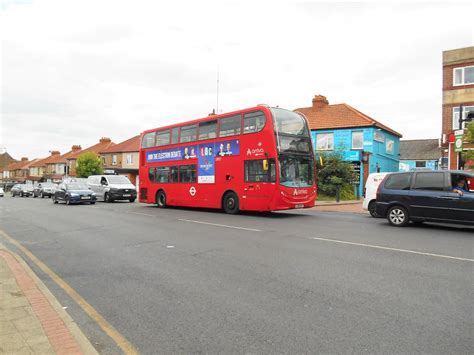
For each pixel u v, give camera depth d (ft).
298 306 15.12
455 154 79.05
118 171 165.17
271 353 11.28
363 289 17.15
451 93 86.17
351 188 93.50
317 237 31.45
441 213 35.12
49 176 229.04
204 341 12.19
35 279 18.74
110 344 12.12
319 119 109.09
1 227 41.63
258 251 25.84
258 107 49.03
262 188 47.67
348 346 11.62
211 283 18.51
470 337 12.13
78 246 29.17
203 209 63.00
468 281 18.20
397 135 121.60
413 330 12.69
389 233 33.50
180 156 61.82
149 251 26.61
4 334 12.12
